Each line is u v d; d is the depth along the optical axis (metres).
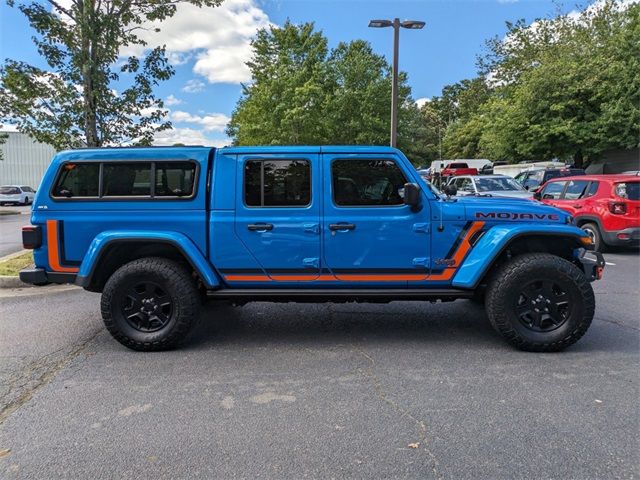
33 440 3.02
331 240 4.57
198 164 4.58
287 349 4.65
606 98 22.50
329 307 6.16
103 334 5.14
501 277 4.44
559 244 4.74
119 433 3.10
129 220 4.59
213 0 8.73
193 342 4.87
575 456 2.80
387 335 5.05
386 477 2.62
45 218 4.66
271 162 4.57
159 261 4.59
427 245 4.56
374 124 29.34
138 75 8.79
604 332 5.07
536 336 4.42
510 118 24.77
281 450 2.89
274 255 4.60
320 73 27.55
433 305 6.22
